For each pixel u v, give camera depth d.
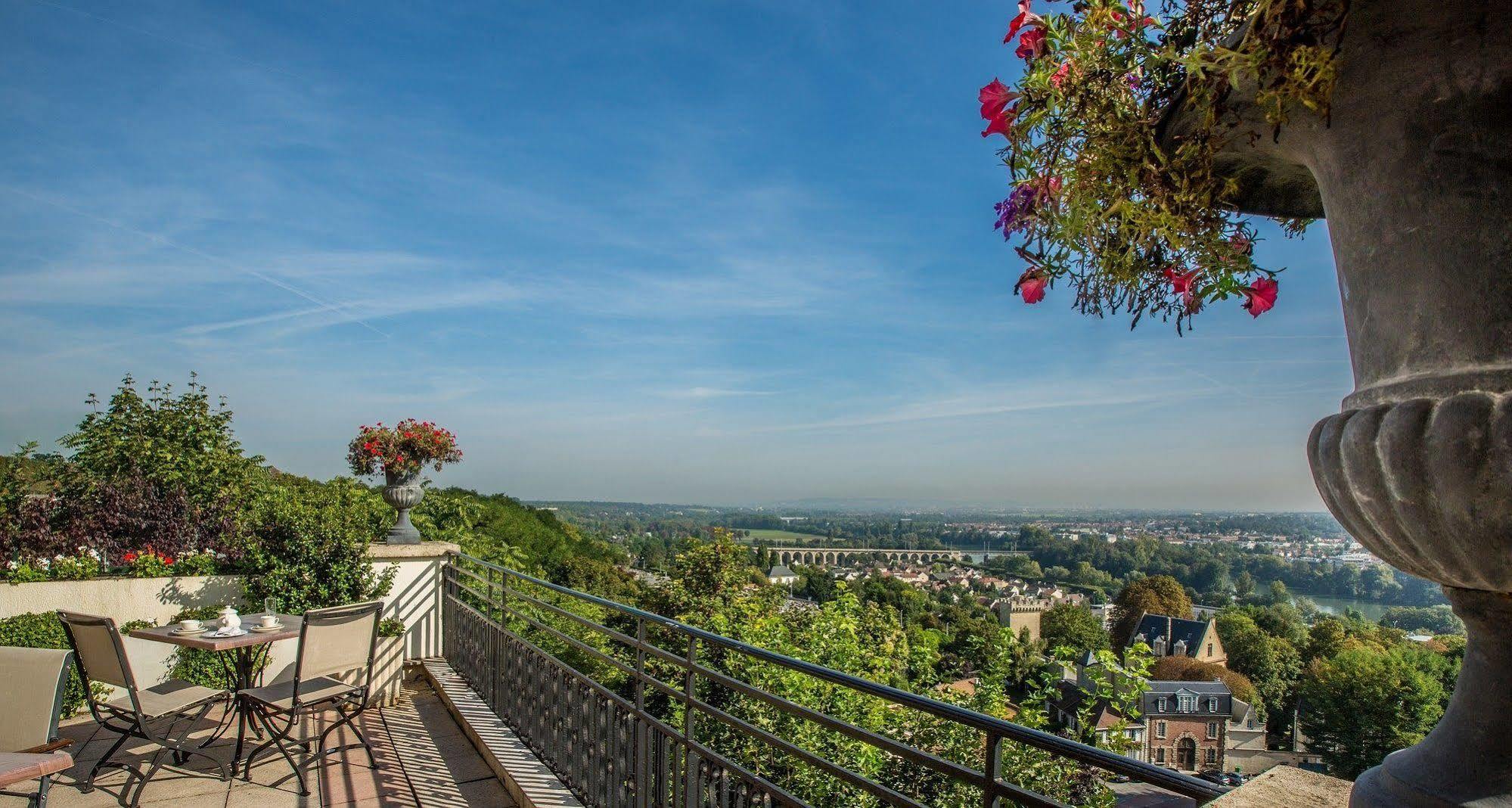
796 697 4.94
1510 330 0.74
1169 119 1.04
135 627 5.34
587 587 18.19
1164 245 1.18
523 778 3.86
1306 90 0.82
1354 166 0.89
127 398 9.94
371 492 8.84
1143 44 1.03
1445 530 0.76
